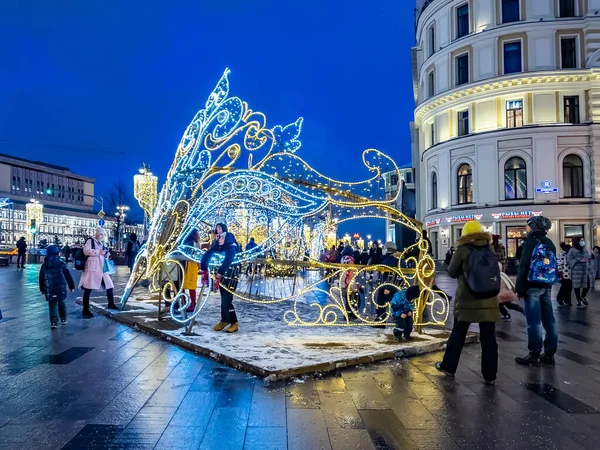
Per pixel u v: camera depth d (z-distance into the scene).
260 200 10.45
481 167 32.81
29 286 16.47
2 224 98.94
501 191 32.22
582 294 13.31
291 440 3.84
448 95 34.62
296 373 5.51
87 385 5.18
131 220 70.31
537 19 32.28
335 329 8.24
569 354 7.09
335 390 5.10
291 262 12.07
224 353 6.18
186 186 9.73
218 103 9.23
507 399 4.91
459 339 5.61
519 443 3.85
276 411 4.46
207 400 4.74
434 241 36.66
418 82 43.62
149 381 5.33
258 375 5.50
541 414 4.49
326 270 16.17
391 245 9.30
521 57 32.38
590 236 30.73
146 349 6.88
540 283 6.33
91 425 4.10
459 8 35.28
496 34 32.84
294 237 17.41
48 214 110.25
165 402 4.67
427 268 8.05
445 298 8.41
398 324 7.28
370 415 4.40
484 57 33.34
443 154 35.16
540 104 31.98
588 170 31.09
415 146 45.16
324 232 19.83
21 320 9.29
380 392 5.06
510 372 6.00
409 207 39.72
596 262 20.80
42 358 6.32
